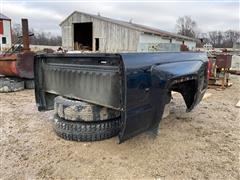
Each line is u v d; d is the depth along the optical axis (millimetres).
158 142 3418
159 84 2699
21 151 3133
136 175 2613
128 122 2467
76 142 3336
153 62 2715
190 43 34125
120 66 2480
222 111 5262
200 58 3672
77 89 3285
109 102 2830
